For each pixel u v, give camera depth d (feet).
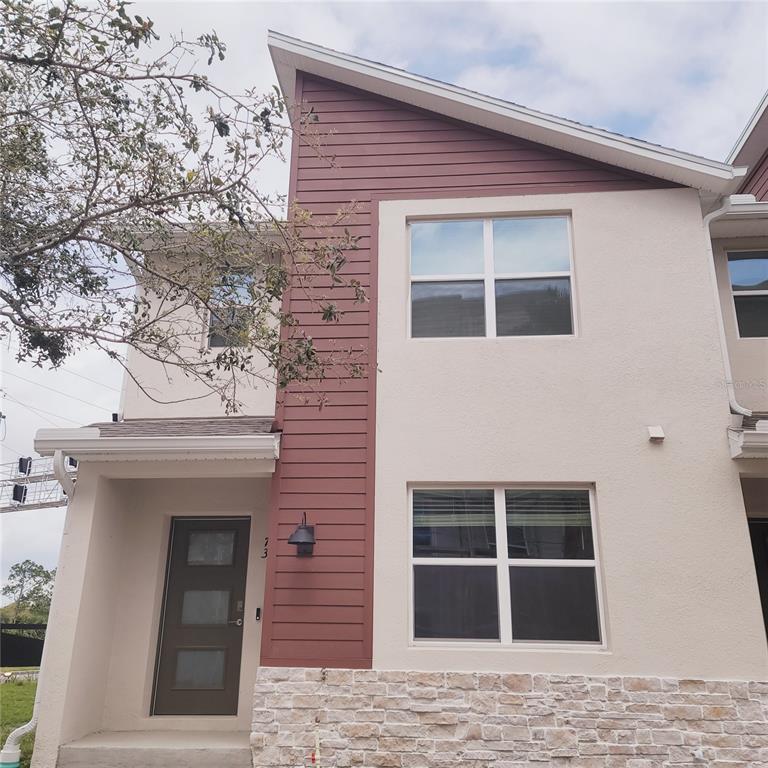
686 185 26.02
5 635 50.96
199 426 25.41
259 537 27.25
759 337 28.76
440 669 21.33
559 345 24.44
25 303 22.02
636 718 20.48
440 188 26.84
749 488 26.84
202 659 26.53
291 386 24.61
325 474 23.58
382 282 25.73
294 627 22.07
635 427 23.30
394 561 22.47
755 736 20.15
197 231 22.24
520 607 22.16
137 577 26.68
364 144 27.66
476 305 25.73
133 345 22.58
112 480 25.72
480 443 23.52
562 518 22.97
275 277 21.61
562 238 26.27
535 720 20.62
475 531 23.00
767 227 28.84
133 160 21.02
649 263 25.17
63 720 21.81
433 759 20.48
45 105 20.70
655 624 21.31
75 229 20.06
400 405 24.14
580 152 26.53
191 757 21.63
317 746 20.80
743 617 21.25
